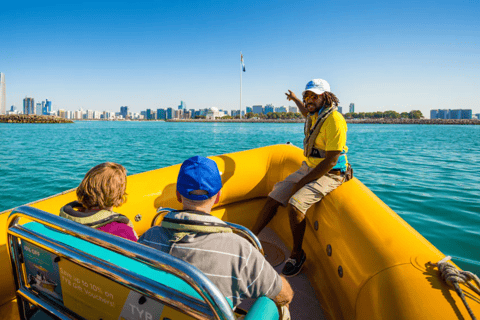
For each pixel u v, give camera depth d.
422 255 1.36
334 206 2.07
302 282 2.31
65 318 1.17
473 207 5.49
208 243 0.98
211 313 0.82
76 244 1.08
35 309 1.32
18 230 1.21
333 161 2.08
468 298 1.09
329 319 1.91
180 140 30.52
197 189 1.01
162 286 0.89
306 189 2.15
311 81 2.21
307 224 2.63
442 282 1.18
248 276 1.00
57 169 11.12
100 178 1.29
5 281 1.62
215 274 0.96
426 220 4.75
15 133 37.31
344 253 1.75
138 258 0.88
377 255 1.47
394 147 20.38
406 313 1.08
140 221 2.45
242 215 3.07
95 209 1.31
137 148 20.80
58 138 29.23
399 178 8.55
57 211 2.01
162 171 2.73
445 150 18.06
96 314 1.09
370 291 1.35
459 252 3.58
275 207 2.44
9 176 9.68
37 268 1.25
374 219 1.74
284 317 1.19
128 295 0.99
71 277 1.12
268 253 2.70
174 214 1.04
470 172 9.67
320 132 2.17
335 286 1.89
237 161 3.00
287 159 3.05
